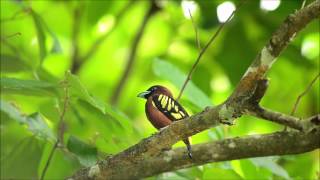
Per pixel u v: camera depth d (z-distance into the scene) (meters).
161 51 17.78
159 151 7.95
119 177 9.76
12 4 14.57
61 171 10.46
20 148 10.51
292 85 16.17
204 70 15.38
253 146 9.22
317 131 8.96
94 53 18.55
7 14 14.71
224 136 10.58
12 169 10.54
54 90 10.06
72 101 9.87
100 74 18.70
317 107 15.86
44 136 10.09
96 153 9.83
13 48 12.97
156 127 9.19
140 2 17.81
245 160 10.18
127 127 9.41
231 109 7.20
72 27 16.97
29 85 9.14
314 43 16.28
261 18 14.52
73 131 11.48
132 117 17.78
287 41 7.07
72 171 10.46
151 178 10.61
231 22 14.55
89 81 18.52
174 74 10.79
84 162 9.60
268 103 16.27
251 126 15.82
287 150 9.17
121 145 10.16
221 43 14.92
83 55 17.80
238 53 14.69
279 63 16.02
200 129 7.46
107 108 9.21
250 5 14.33
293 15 7.01
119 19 16.28
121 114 9.84
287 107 16.14
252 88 7.13
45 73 11.91
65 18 17.02
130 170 9.71
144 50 18.03
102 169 8.41
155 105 9.07
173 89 17.47
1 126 11.35
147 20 16.03
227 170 9.92
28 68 12.12
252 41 14.67
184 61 16.31
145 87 17.83
